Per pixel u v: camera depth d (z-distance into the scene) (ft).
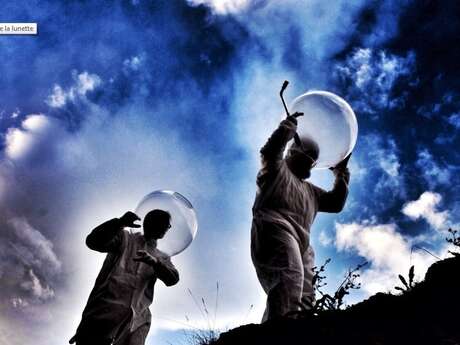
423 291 12.73
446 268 13.43
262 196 19.40
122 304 20.07
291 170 20.26
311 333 12.14
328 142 19.13
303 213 19.71
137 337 20.62
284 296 17.70
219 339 13.20
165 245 21.15
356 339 11.30
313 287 19.15
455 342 10.29
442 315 11.37
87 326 19.84
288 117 18.90
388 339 10.98
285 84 19.51
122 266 20.53
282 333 12.50
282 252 18.34
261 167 19.56
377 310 12.38
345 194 20.85
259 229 18.93
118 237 20.83
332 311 12.93
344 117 19.01
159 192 21.54
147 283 20.95
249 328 13.11
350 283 15.83
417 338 10.79
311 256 19.80
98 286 20.42
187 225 21.24
